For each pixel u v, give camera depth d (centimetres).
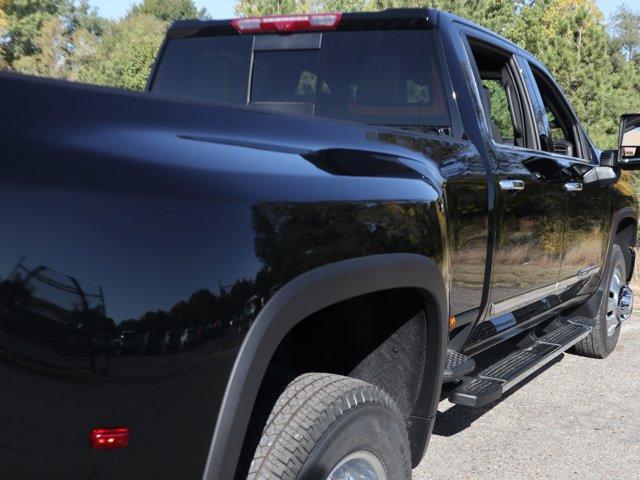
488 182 302
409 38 328
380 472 210
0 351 130
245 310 157
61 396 137
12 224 133
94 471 142
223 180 162
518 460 364
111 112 155
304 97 346
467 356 315
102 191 143
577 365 536
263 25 352
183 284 147
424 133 291
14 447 134
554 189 377
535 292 376
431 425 248
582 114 1781
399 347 245
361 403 197
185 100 175
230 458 158
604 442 389
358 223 195
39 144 140
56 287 135
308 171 187
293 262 170
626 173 543
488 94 350
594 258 471
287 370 207
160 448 148
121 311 140
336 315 237
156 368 144
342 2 2078
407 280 215
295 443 180
